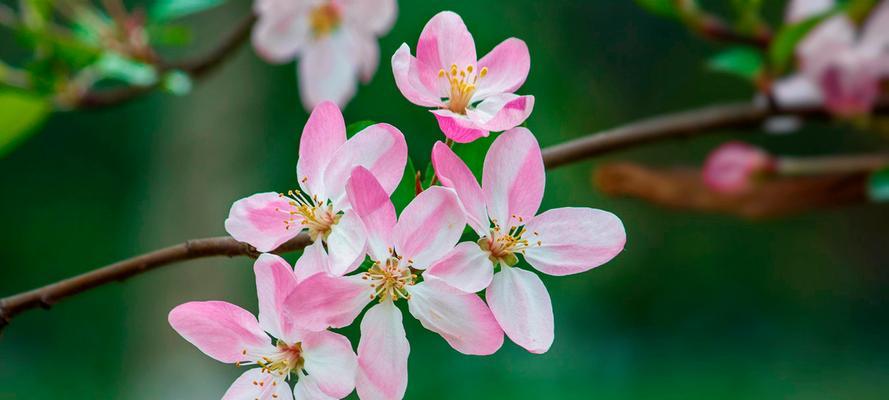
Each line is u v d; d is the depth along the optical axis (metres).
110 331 2.66
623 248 0.49
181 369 1.84
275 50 0.69
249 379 0.49
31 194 2.89
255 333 0.49
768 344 2.82
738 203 0.76
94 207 2.91
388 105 1.87
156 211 2.01
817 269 2.96
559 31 2.64
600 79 2.78
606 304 2.78
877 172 0.71
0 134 0.67
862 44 0.66
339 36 0.69
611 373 2.58
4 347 2.63
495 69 0.50
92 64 0.69
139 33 0.70
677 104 2.86
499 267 0.49
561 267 0.49
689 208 0.77
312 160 0.49
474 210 0.49
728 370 2.63
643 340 2.75
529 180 0.49
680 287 2.87
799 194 0.75
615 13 2.78
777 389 2.51
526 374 2.29
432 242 0.48
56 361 2.62
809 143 2.72
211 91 1.92
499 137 0.49
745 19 0.65
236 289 1.89
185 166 1.93
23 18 0.72
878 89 0.65
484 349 0.48
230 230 0.49
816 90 0.66
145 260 0.50
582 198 2.32
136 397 1.89
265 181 2.00
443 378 2.20
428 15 1.97
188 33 0.74
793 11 0.67
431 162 0.50
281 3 0.68
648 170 0.77
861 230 2.98
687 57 2.85
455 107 0.50
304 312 0.48
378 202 0.48
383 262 0.48
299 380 0.49
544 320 0.49
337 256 0.48
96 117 2.81
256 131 1.98
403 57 0.49
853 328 2.89
